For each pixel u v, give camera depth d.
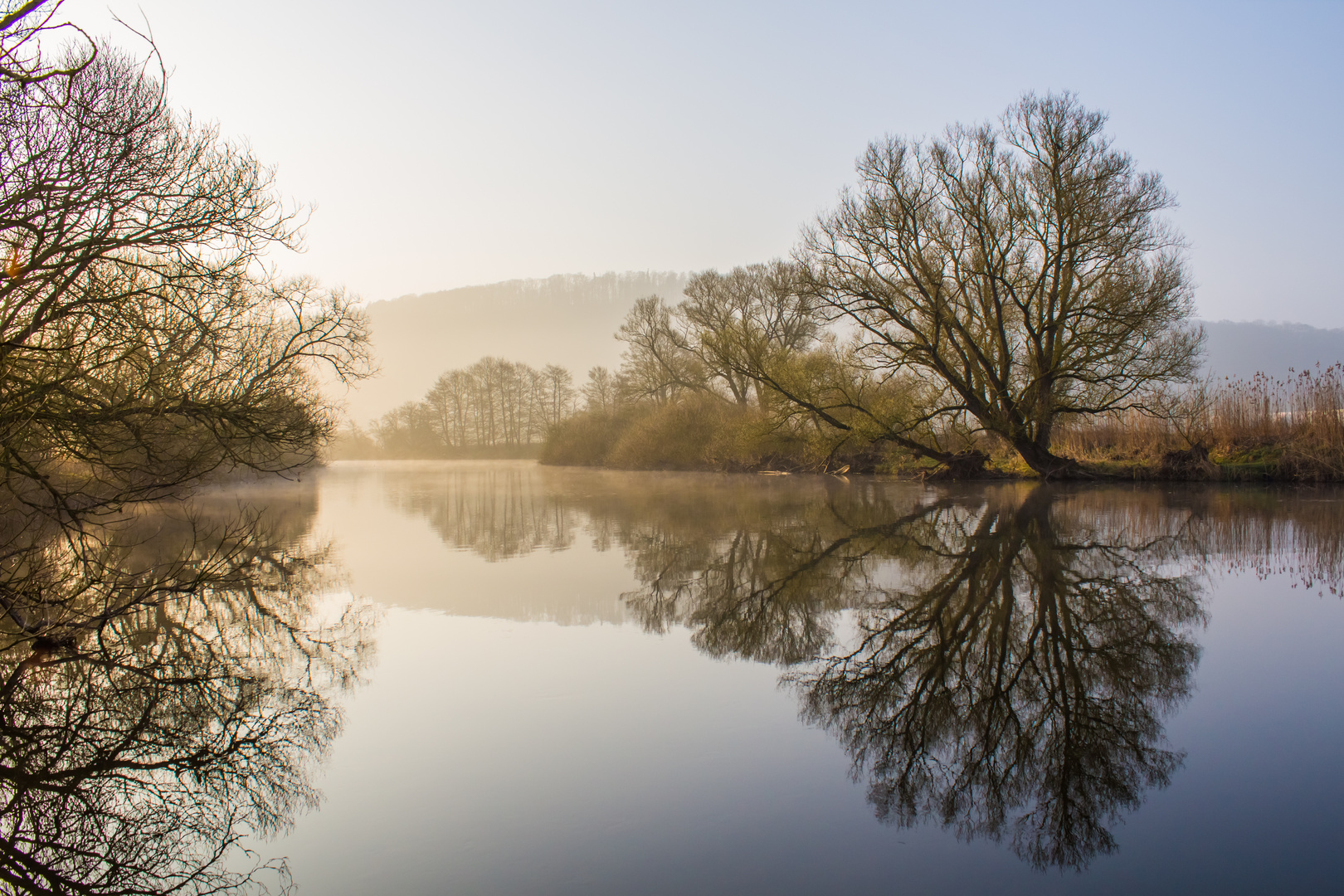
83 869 3.93
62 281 7.68
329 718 5.61
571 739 5.15
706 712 5.60
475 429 101.56
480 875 3.56
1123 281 22.03
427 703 5.87
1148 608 8.34
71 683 6.48
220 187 8.91
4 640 7.69
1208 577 9.87
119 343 8.08
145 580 10.11
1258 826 3.90
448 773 4.67
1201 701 5.64
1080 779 4.46
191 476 9.45
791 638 7.46
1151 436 26.48
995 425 24.44
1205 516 15.95
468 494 27.16
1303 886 3.38
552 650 7.19
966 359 24.22
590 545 13.65
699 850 3.75
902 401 25.86
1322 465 23.53
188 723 5.66
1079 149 21.97
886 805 4.19
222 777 4.78
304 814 4.24
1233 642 7.10
